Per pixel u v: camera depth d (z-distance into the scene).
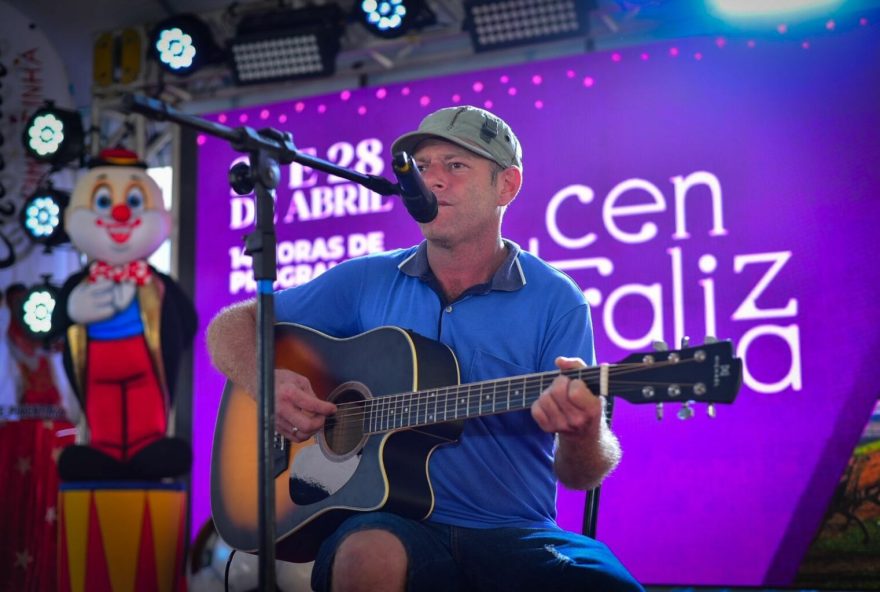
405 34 5.09
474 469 2.35
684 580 4.37
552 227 4.81
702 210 4.60
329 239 5.20
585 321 2.44
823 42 4.54
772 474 4.33
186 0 5.51
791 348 4.38
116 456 4.55
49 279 5.06
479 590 2.26
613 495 4.49
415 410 2.23
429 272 2.55
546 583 2.16
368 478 2.28
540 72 4.94
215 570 4.02
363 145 5.24
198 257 5.39
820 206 4.45
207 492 5.14
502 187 2.54
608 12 4.86
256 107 5.46
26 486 5.11
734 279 4.51
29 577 5.02
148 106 1.75
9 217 5.58
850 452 4.26
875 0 4.51
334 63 5.25
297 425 2.34
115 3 5.56
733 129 4.61
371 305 2.62
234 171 1.99
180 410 5.28
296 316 2.66
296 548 2.46
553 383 1.95
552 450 2.45
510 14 4.84
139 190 4.79
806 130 4.52
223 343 2.67
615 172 4.76
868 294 4.33
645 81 4.77
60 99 5.75
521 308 2.45
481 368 2.42
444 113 2.51
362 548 2.11
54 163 5.34
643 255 4.66
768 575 4.28
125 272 4.68
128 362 4.62
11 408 5.17
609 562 2.16
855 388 4.29
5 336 5.32
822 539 4.24
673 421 4.46
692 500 4.40
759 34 4.62
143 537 4.43
